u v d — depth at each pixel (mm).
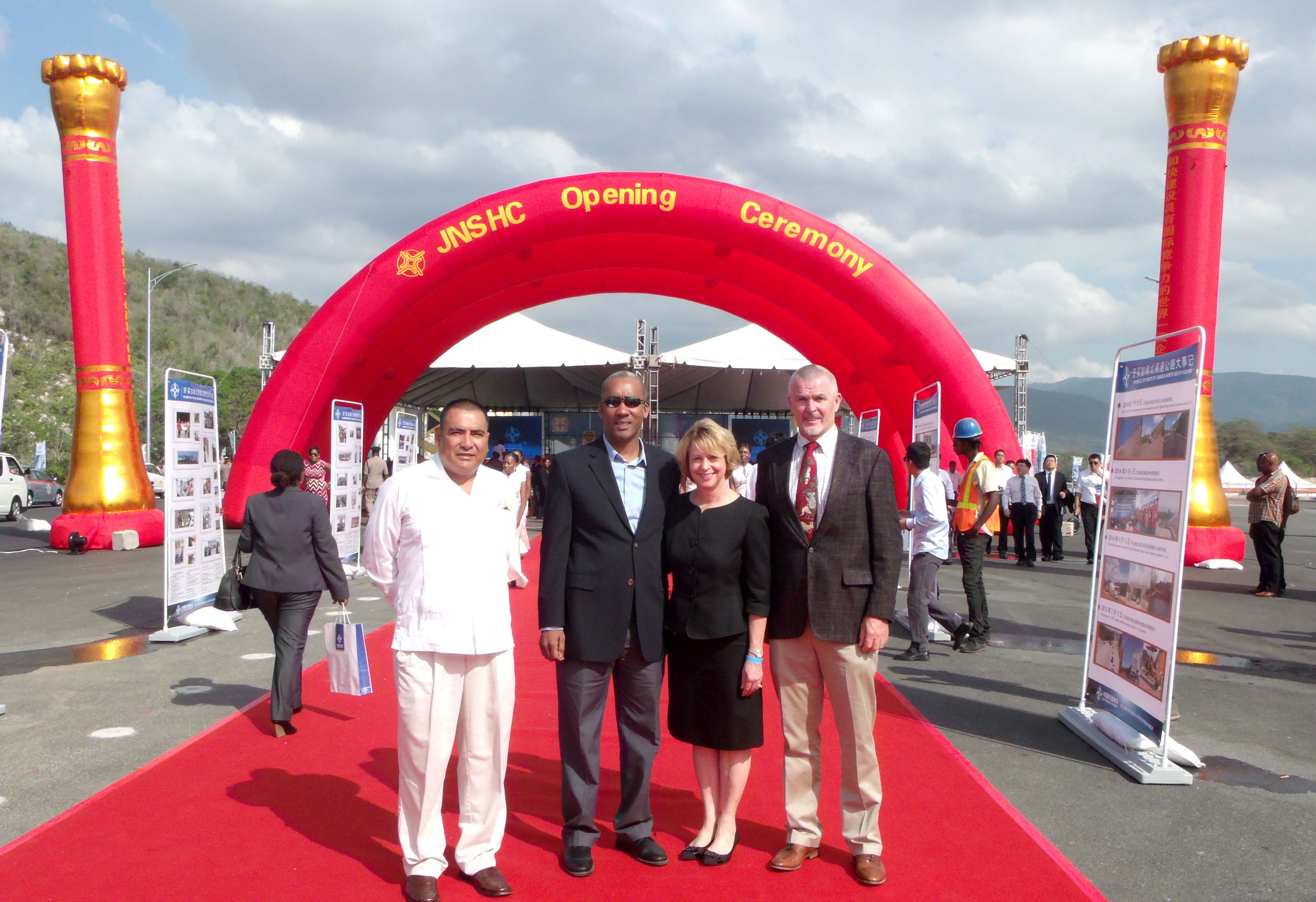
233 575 5223
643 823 3598
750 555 3529
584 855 3436
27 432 47156
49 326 92625
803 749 3551
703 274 15344
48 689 6117
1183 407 4562
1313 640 8148
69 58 14742
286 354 13797
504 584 3475
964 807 4074
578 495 3576
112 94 15164
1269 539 10695
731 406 32188
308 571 5207
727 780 3543
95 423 15453
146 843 3629
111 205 15398
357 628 4477
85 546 14648
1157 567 4703
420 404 32500
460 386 28875
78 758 4695
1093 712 5445
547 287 16906
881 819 3938
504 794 3492
